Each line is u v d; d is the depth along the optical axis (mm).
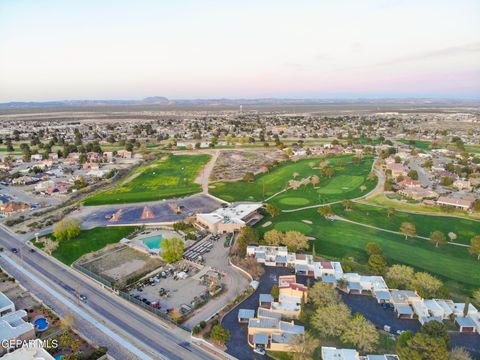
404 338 93062
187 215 194625
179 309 113312
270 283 127938
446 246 157500
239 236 155875
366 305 116062
